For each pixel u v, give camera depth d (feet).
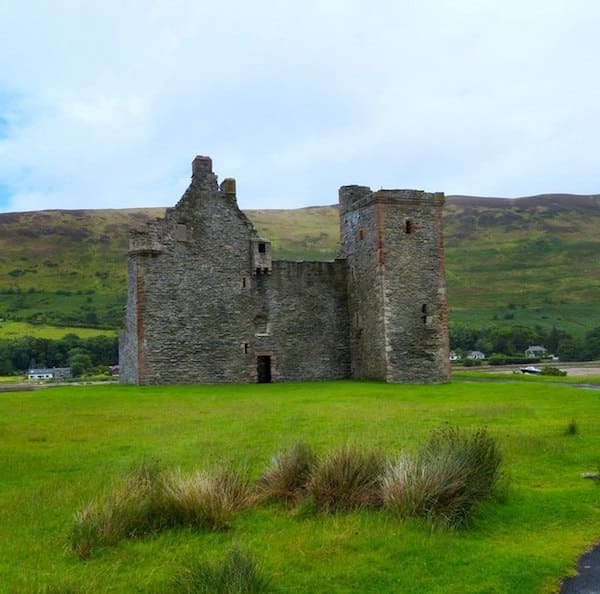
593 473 49.78
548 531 39.19
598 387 126.82
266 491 44.73
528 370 206.18
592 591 31.24
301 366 151.53
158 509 39.47
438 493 40.34
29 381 258.57
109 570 32.94
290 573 32.71
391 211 144.66
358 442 51.83
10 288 572.51
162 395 110.93
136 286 139.03
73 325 476.54
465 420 73.15
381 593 30.78
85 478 49.08
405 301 143.64
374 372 145.48
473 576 32.45
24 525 39.47
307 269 154.10
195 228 143.84
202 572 30.96
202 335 142.20
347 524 39.14
